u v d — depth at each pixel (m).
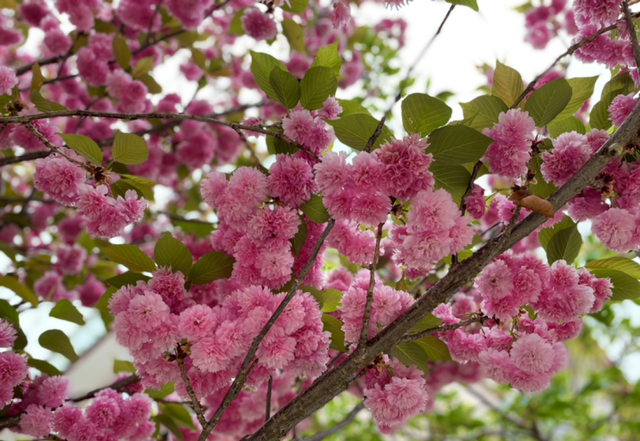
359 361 1.11
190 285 1.19
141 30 2.14
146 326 1.10
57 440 1.28
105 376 4.15
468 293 1.44
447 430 3.42
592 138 1.15
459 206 1.14
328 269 1.45
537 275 1.11
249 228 1.13
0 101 1.31
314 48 2.57
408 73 1.10
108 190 1.21
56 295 2.18
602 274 1.18
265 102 2.30
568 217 1.21
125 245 1.16
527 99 1.15
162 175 2.35
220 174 1.14
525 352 1.10
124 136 1.18
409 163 1.06
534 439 3.27
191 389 1.11
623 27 1.18
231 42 2.79
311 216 1.16
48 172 1.18
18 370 1.24
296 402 1.12
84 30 1.93
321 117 1.18
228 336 1.10
